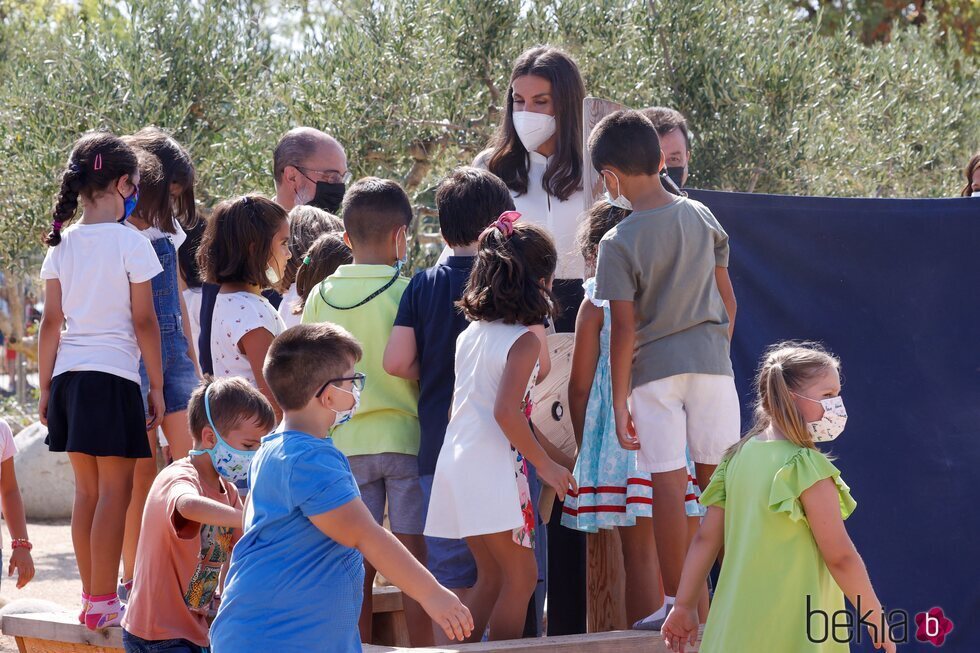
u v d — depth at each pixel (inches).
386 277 404.8
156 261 393.4
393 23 821.9
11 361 1652.3
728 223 465.7
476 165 485.7
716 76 848.9
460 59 837.2
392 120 806.5
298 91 797.2
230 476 356.5
